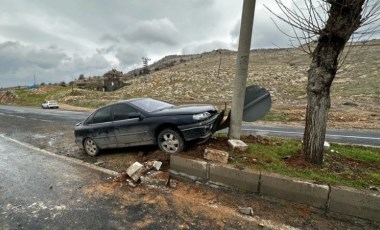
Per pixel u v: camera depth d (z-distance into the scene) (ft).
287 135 33.27
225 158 15.33
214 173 14.97
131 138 19.90
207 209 12.37
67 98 168.35
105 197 14.01
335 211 11.85
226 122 19.80
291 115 59.31
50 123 47.37
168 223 11.28
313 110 14.93
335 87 124.47
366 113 60.29
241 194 13.78
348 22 13.09
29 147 26.96
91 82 302.45
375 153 19.93
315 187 12.23
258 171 13.85
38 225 11.44
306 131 15.42
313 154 15.10
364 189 11.80
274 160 15.57
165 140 18.62
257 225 11.00
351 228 10.78
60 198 14.10
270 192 13.32
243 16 17.48
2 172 18.94
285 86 150.00
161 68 496.23
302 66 230.07
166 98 142.51
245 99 19.02
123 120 20.29
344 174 13.89
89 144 22.43
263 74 204.64
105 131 20.94
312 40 14.28
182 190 14.49
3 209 13.05
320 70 14.39
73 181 16.51
